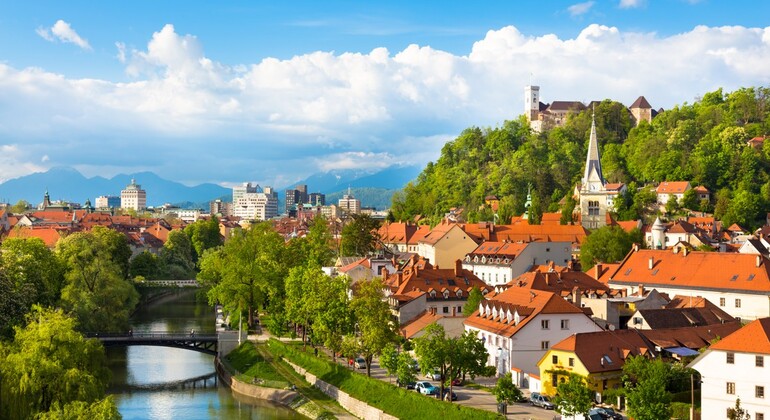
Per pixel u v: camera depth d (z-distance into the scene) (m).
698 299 165.75
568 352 121.31
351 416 132.00
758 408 101.12
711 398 104.94
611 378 119.31
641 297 171.50
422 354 120.12
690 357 126.56
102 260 192.62
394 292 183.38
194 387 161.75
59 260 193.75
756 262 174.12
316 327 152.88
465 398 124.56
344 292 153.88
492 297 163.38
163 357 196.25
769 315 165.50
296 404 143.62
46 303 166.88
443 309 178.38
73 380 103.56
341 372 146.50
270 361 168.25
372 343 138.62
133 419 135.75
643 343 127.31
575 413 105.12
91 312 180.00
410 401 122.56
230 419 135.38
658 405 99.75
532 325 137.75
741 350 102.44
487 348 146.62
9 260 161.88
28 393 102.38
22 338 110.44
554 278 177.12
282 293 194.88
